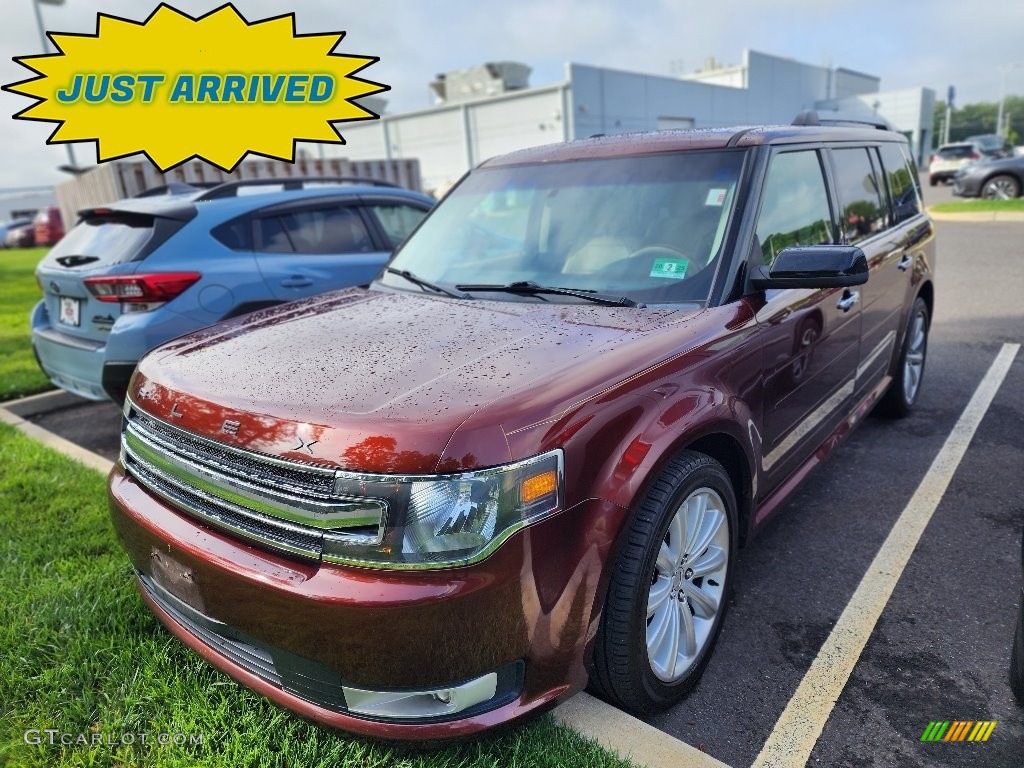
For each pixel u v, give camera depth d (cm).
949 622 289
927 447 456
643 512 223
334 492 190
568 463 201
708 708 251
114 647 277
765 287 282
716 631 271
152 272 468
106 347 459
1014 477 409
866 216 411
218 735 232
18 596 312
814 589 316
